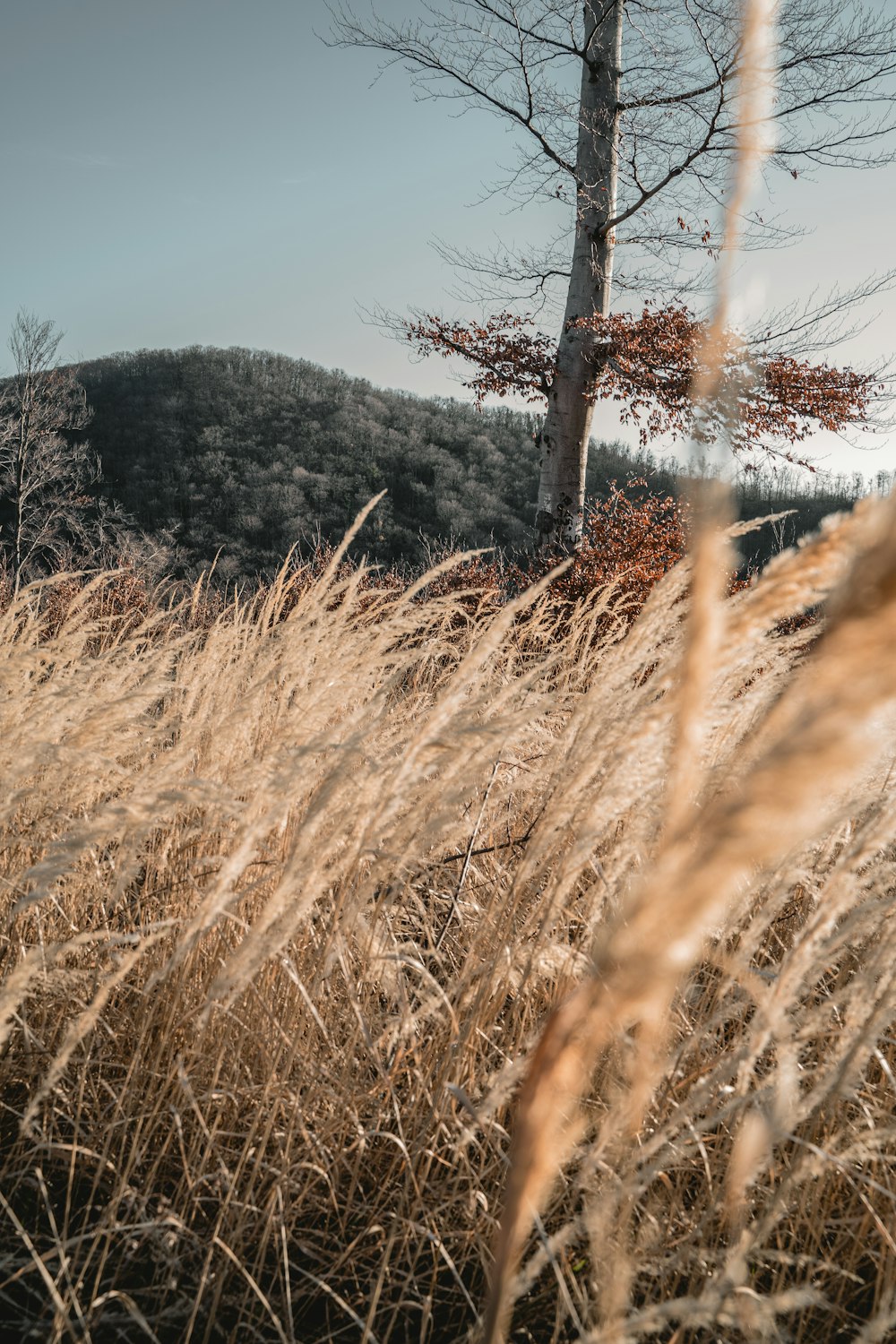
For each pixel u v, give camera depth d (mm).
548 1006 2072
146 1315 1706
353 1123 1918
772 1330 1249
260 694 2406
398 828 1885
